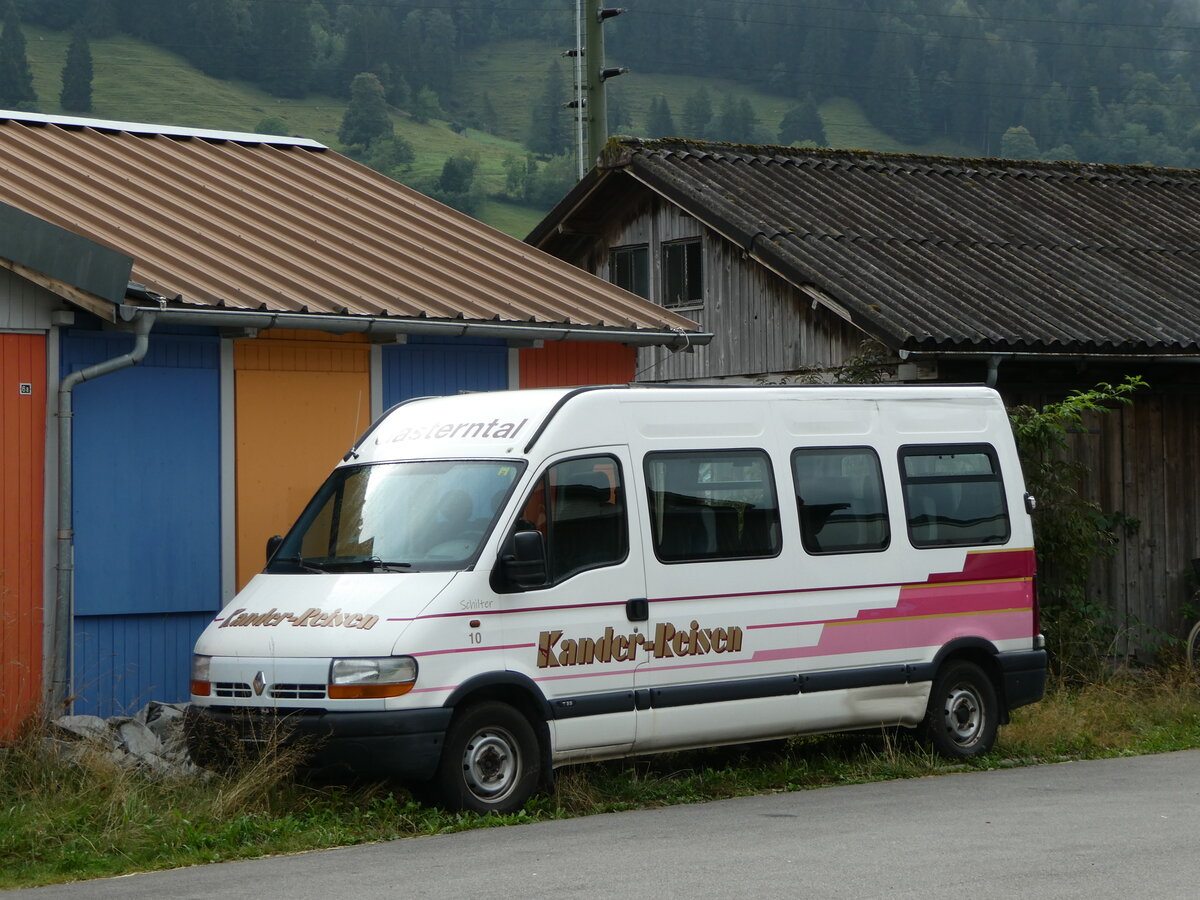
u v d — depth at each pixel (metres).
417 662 10.73
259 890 8.82
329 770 10.75
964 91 158.25
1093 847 9.73
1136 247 23.91
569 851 9.80
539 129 159.88
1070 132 147.75
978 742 13.85
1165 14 166.38
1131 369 20.81
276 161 18.38
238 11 159.62
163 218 15.27
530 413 11.91
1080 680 17.77
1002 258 22.45
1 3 157.00
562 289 16.84
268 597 11.58
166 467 13.79
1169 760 14.04
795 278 20.95
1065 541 18.09
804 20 171.25
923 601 13.48
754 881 8.81
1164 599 20.88
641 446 12.15
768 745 14.09
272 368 14.48
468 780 11.01
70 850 9.96
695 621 12.14
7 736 12.64
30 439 12.97
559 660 11.41
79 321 13.22
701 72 173.00
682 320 16.97
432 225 17.84
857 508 13.23
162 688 13.72
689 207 22.95
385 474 12.17
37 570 12.97
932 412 13.88
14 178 14.90
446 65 175.00
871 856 9.50
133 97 147.12
